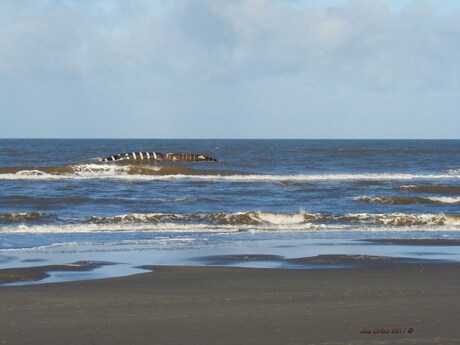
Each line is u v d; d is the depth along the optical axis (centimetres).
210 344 1544
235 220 4531
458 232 4069
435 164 13300
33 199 5694
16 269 2564
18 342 1555
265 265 2748
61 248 3247
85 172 8588
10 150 19550
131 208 5294
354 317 1783
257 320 1750
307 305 1936
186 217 4559
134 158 11825
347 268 2647
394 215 4581
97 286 2227
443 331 1639
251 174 9075
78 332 1636
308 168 11406
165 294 2097
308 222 4550
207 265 2734
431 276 2462
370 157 16200
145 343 1552
